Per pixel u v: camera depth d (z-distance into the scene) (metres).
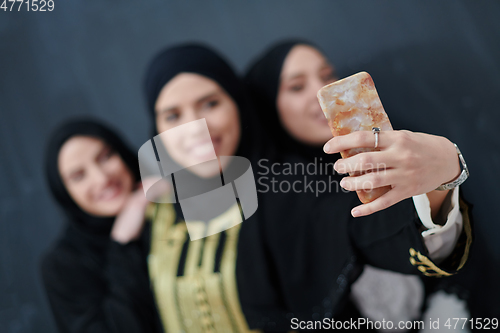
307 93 0.92
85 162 1.06
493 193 1.01
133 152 1.12
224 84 0.87
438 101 1.03
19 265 1.16
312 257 0.77
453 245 0.50
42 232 1.15
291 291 0.79
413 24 1.03
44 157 1.09
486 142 1.02
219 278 0.82
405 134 0.38
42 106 1.16
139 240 0.96
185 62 0.86
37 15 1.15
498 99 1.01
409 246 0.52
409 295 0.88
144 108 1.13
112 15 1.13
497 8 1.00
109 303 0.92
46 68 1.15
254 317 0.81
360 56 1.05
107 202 1.05
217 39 1.10
